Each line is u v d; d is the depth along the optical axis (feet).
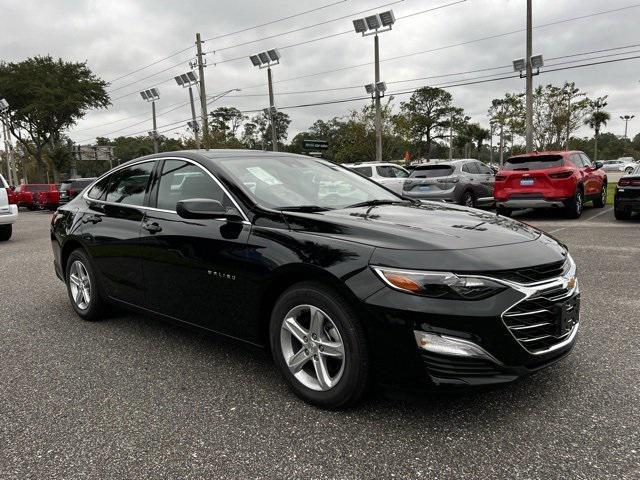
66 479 7.84
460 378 8.38
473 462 8.00
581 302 16.66
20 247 35.29
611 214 43.14
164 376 11.63
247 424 9.36
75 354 13.15
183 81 125.08
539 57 73.77
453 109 302.66
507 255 9.01
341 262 9.12
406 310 8.46
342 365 9.30
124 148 290.35
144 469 8.05
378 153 91.40
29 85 141.49
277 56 104.99
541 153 40.91
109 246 14.26
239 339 11.18
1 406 10.30
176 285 12.28
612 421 9.08
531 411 9.51
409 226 9.86
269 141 293.02
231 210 11.32
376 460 8.13
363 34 90.79
